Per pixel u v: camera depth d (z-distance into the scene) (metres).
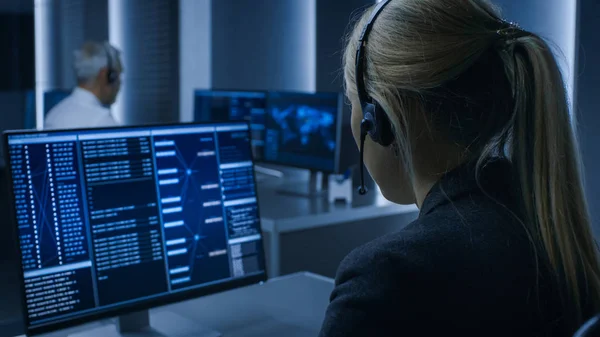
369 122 0.70
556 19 2.55
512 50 0.64
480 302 0.58
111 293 1.14
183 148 1.24
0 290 3.34
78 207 1.12
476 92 0.63
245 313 1.38
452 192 0.64
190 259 1.24
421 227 0.63
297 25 3.95
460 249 0.60
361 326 0.58
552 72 0.64
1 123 5.73
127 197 1.17
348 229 2.64
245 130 1.33
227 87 4.68
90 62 3.17
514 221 0.62
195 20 4.98
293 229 2.45
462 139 0.64
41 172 1.08
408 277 0.59
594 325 0.38
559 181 0.63
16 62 5.77
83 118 3.18
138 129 1.19
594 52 2.40
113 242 1.15
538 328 0.59
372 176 0.76
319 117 2.81
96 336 1.20
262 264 1.34
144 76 5.49
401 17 0.67
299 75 3.96
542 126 0.63
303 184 3.21
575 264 0.63
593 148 2.41
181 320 1.29
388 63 0.66
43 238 1.08
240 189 1.31
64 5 5.91
